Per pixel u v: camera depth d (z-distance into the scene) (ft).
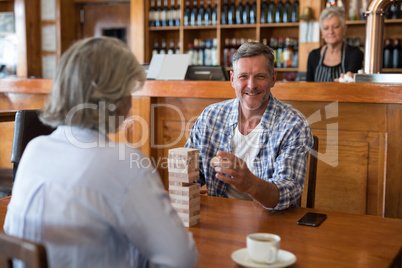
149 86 9.27
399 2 7.87
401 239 3.97
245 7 16.08
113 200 2.81
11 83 11.04
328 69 11.98
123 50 3.11
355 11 14.67
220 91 8.52
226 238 3.98
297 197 5.08
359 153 7.64
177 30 17.61
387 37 14.49
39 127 7.18
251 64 5.77
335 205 7.89
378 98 7.26
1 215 4.59
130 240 2.86
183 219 4.30
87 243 2.78
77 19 19.12
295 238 3.97
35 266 2.39
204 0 16.74
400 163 7.35
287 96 7.88
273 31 16.26
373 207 7.63
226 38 16.69
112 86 3.00
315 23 14.80
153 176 3.00
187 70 10.20
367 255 3.59
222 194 6.16
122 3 18.42
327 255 3.58
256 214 4.70
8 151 11.02
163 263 2.79
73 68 2.98
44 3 18.71
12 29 18.90
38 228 2.88
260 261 3.31
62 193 2.82
